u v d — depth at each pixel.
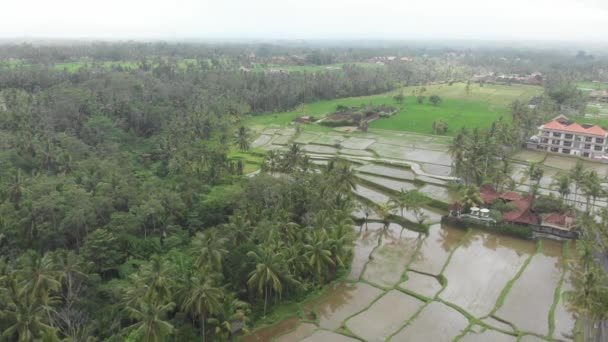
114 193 98.56
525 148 164.25
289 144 171.62
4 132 136.25
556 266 87.06
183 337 62.97
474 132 134.75
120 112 168.75
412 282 82.06
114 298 70.06
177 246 86.75
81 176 107.62
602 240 86.69
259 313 71.69
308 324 70.56
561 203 105.12
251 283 69.50
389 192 124.75
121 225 86.69
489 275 84.31
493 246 96.12
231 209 99.06
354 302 76.00
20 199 95.62
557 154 157.12
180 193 102.88
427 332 68.06
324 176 106.56
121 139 152.62
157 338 56.53
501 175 119.56
